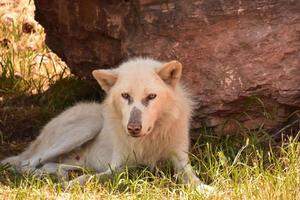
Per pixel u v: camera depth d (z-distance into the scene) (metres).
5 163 13.64
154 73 12.28
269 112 13.74
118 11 14.01
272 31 13.27
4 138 15.23
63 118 14.05
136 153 12.78
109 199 11.55
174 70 12.38
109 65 14.95
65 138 13.67
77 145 13.63
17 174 12.92
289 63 13.31
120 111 12.44
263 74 13.36
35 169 13.43
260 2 13.27
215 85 13.55
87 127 13.66
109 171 12.54
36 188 11.92
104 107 13.03
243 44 13.36
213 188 11.71
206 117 13.79
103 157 13.41
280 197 11.21
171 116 12.47
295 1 13.26
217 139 13.77
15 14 20.62
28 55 18.69
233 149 13.36
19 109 16.17
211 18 13.39
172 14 13.52
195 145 13.51
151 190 11.66
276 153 13.23
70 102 16.27
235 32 13.39
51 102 16.25
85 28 14.81
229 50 13.41
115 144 12.91
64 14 15.31
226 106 13.63
